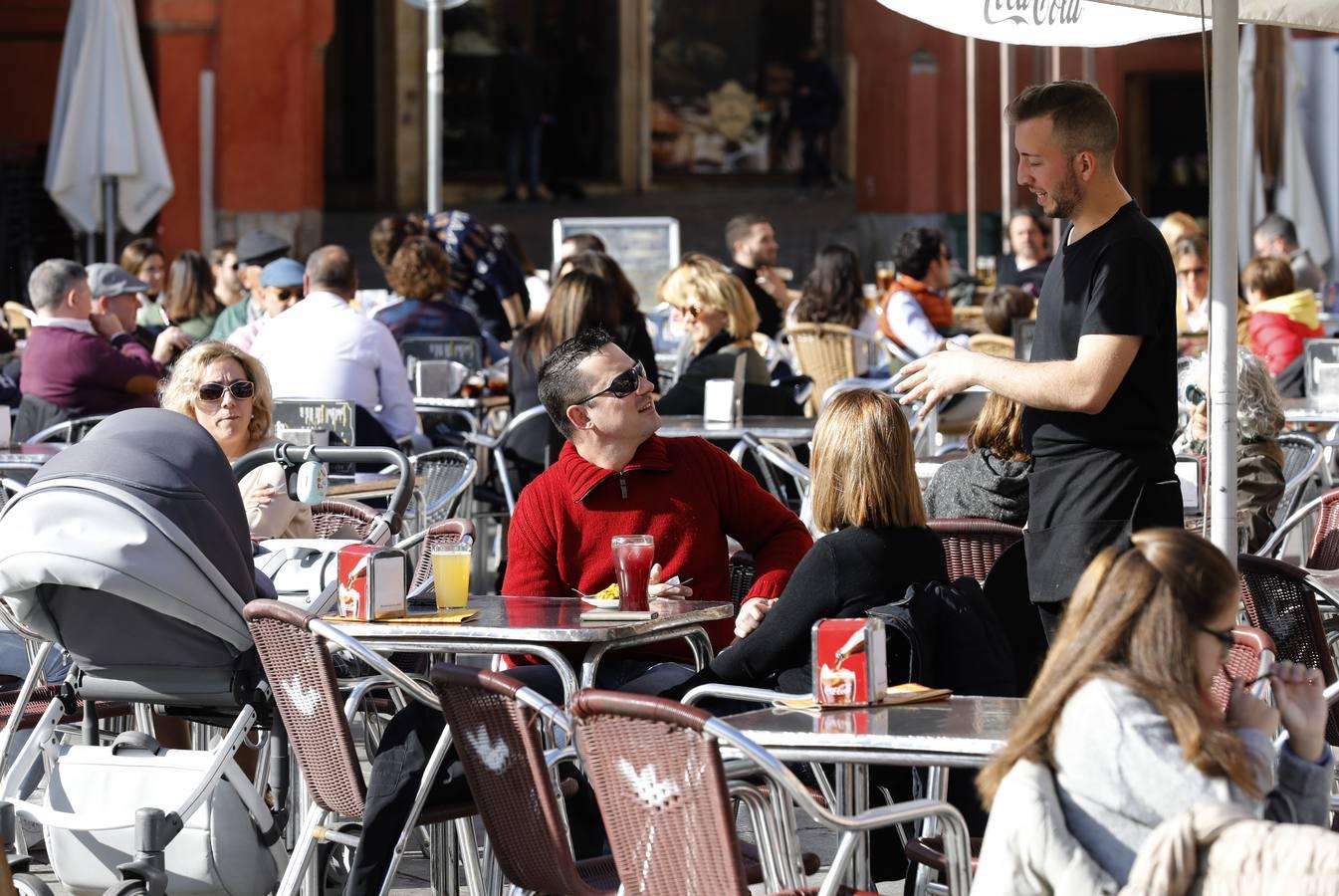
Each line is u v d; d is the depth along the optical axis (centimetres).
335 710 1141
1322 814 825
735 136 8606
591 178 8375
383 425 2352
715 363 2420
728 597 1412
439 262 2959
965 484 1588
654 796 902
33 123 5375
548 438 2350
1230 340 1265
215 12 5462
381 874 1134
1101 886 768
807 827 1641
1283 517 2064
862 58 6806
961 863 959
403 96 7656
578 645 1334
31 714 1423
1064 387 1227
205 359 1559
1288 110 4984
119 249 5322
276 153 5541
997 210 6719
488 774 1036
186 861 1183
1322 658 1323
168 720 1545
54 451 2200
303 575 1430
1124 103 7238
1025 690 1308
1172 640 784
